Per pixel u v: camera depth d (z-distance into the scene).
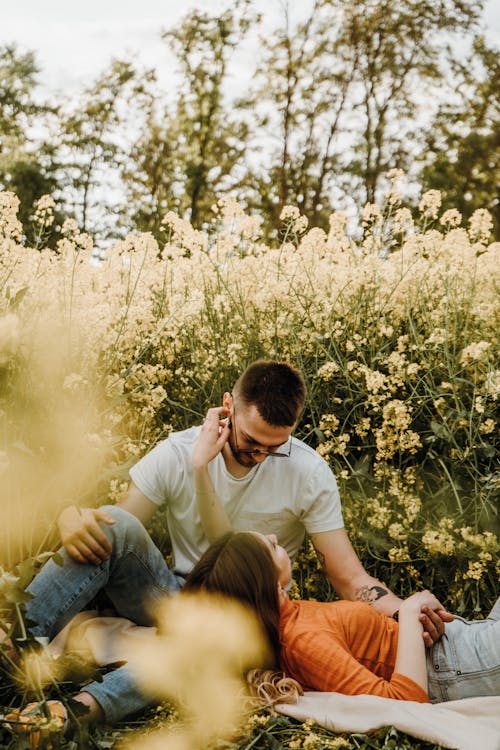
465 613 3.12
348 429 3.51
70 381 2.95
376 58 21.41
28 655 1.96
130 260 4.29
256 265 4.24
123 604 2.66
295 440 3.02
